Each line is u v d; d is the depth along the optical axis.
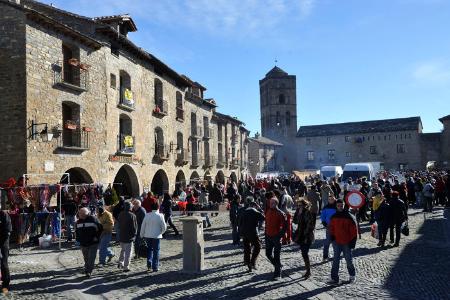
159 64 28.47
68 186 16.67
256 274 10.11
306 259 9.69
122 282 9.49
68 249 13.78
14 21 16.55
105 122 21.77
